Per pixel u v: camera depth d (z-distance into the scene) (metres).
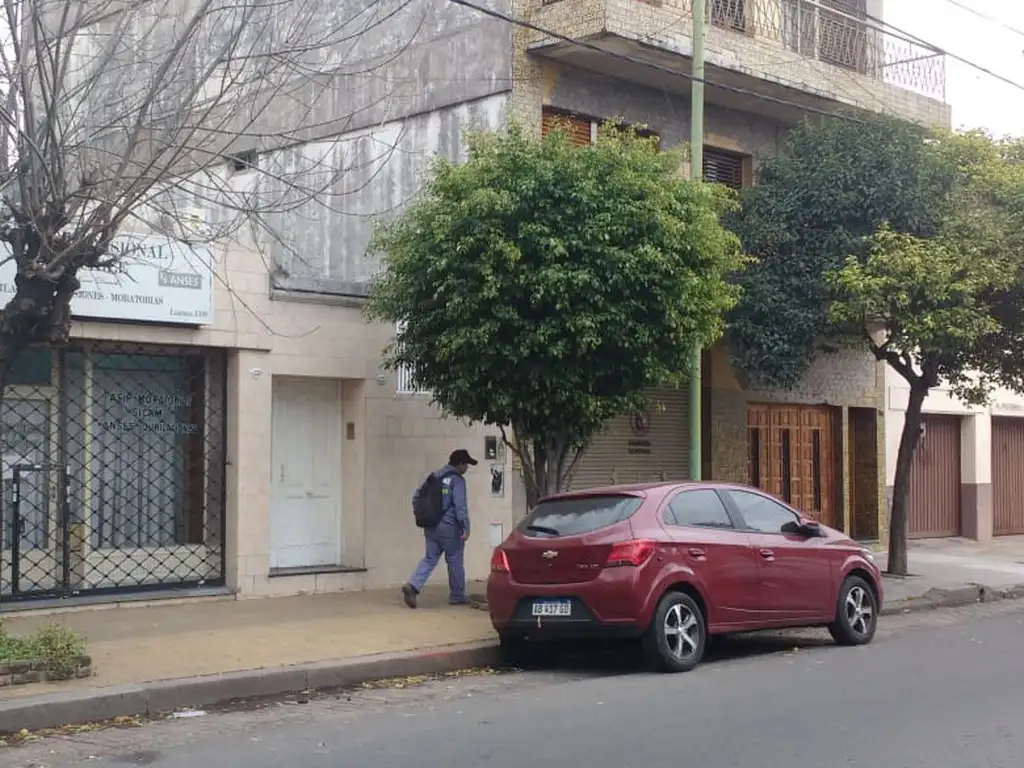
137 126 9.11
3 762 7.14
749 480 19.00
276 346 13.34
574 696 9.12
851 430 21.28
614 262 11.27
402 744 7.50
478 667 10.72
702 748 7.27
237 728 8.14
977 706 8.57
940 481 23.47
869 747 7.28
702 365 18.28
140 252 11.43
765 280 16.80
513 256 11.05
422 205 12.14
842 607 11.69
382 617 12.08
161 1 12.59
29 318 8.79
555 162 11.52
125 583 12.66
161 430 12.99
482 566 15.11
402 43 16.55
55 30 10.05
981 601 16.16
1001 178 15.76
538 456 12.52
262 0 11.95
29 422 12.13
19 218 8.69
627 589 9.80
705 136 18.19
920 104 19.95
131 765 7.04
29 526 12.09
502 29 15.96
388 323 14.25
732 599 10.51
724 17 17.59
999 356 16.28
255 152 11.18
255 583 13.12
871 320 16.53
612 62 16.28
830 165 16.56
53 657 8.87
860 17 19.05
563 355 11.37
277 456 13.92
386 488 14.30
